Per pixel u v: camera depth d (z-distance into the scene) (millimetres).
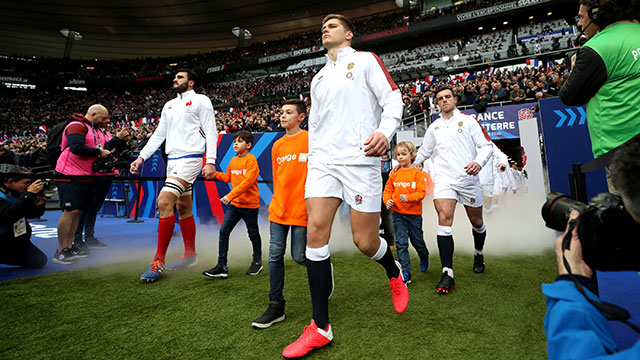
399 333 1530
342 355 1334
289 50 34750
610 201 754
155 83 37750
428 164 5180
